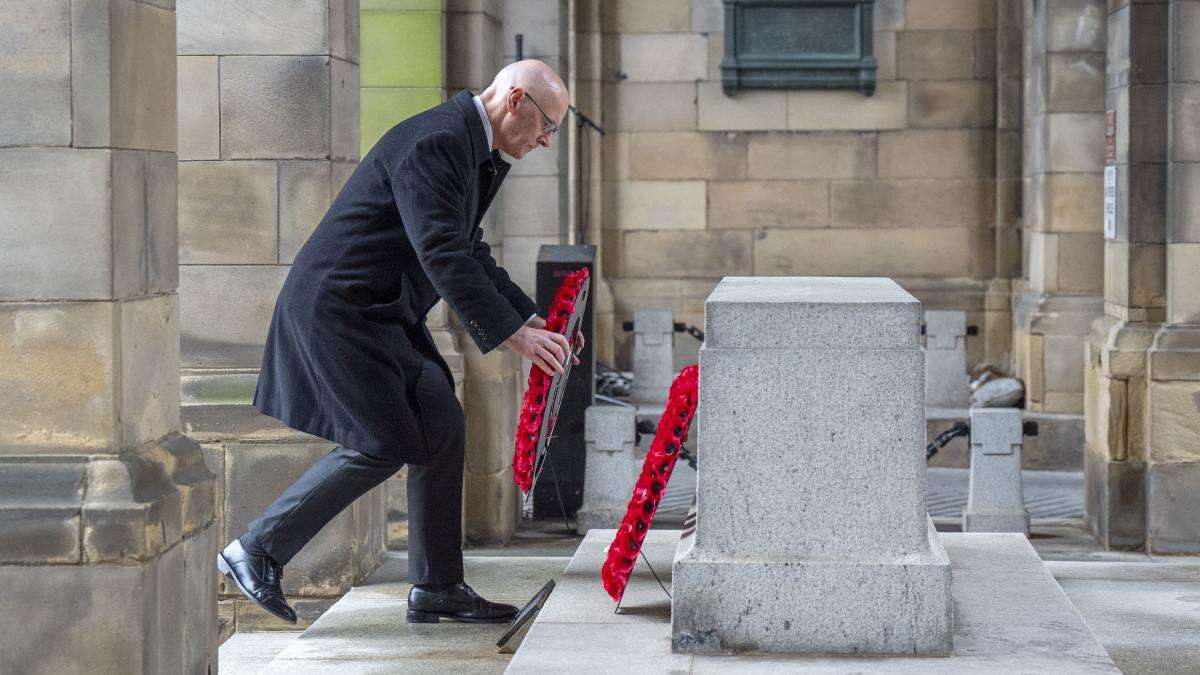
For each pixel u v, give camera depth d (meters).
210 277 6.27
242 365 6.30
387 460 4.90
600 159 13.73
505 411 8.52
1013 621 4.23
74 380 3.85
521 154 4.95
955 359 12.28
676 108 13.73
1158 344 7.97
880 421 3.85
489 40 8.45
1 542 3.78
